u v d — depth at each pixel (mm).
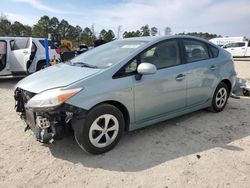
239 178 3473
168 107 4801
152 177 3490
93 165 3766
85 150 3932
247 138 4676
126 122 4352
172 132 4863
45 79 4172
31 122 4004
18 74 10602
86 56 5031
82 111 3746
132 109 4273
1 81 11156
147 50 4539
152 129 4980
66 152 4117
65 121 3742
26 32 54625
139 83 4270
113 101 4090
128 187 3293
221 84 5859
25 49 10547
